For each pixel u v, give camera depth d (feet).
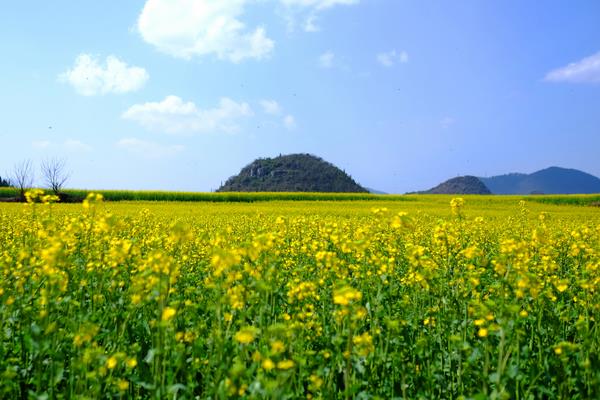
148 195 198.70
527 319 19.99
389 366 17.08
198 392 16.94
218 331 14.90
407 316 21.31
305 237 35.96
